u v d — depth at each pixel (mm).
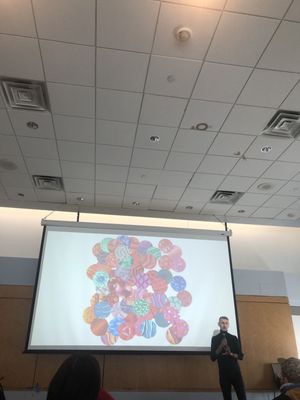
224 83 3809
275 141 4816
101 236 6445
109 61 3539
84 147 5008
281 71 3646
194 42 3318
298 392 1653
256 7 2990
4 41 3316
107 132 4668
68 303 5867
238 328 6031
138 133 4684
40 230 7039
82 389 1104
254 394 5863
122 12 3037
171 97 4023
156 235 6625
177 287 6273
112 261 6285
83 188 6203
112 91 3941
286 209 6957
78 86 3869
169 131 4629
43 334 5594
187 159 5273
